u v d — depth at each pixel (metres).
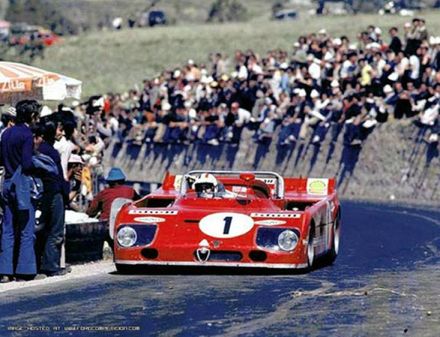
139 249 50.38
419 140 113.75
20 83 62.22
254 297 43.78
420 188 112.75
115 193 58.97
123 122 152.62
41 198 51.00
